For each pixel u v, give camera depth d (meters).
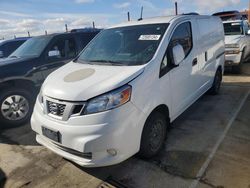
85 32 5.82
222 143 3.46
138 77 2.79
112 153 2.59
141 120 2.76
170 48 3.37
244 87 6.24
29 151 3.66
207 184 2.64
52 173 3.07
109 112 2.51
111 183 2.79
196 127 4.03
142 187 2.69
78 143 2.54
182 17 3.92
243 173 2.78
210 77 5.07
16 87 4.60
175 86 3.46
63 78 3.07
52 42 5.15
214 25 5.15
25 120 4.73
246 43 8.16
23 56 5.05
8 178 3.03
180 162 3.07
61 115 2.70
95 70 3.11
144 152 3.01
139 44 3.42
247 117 4.30
